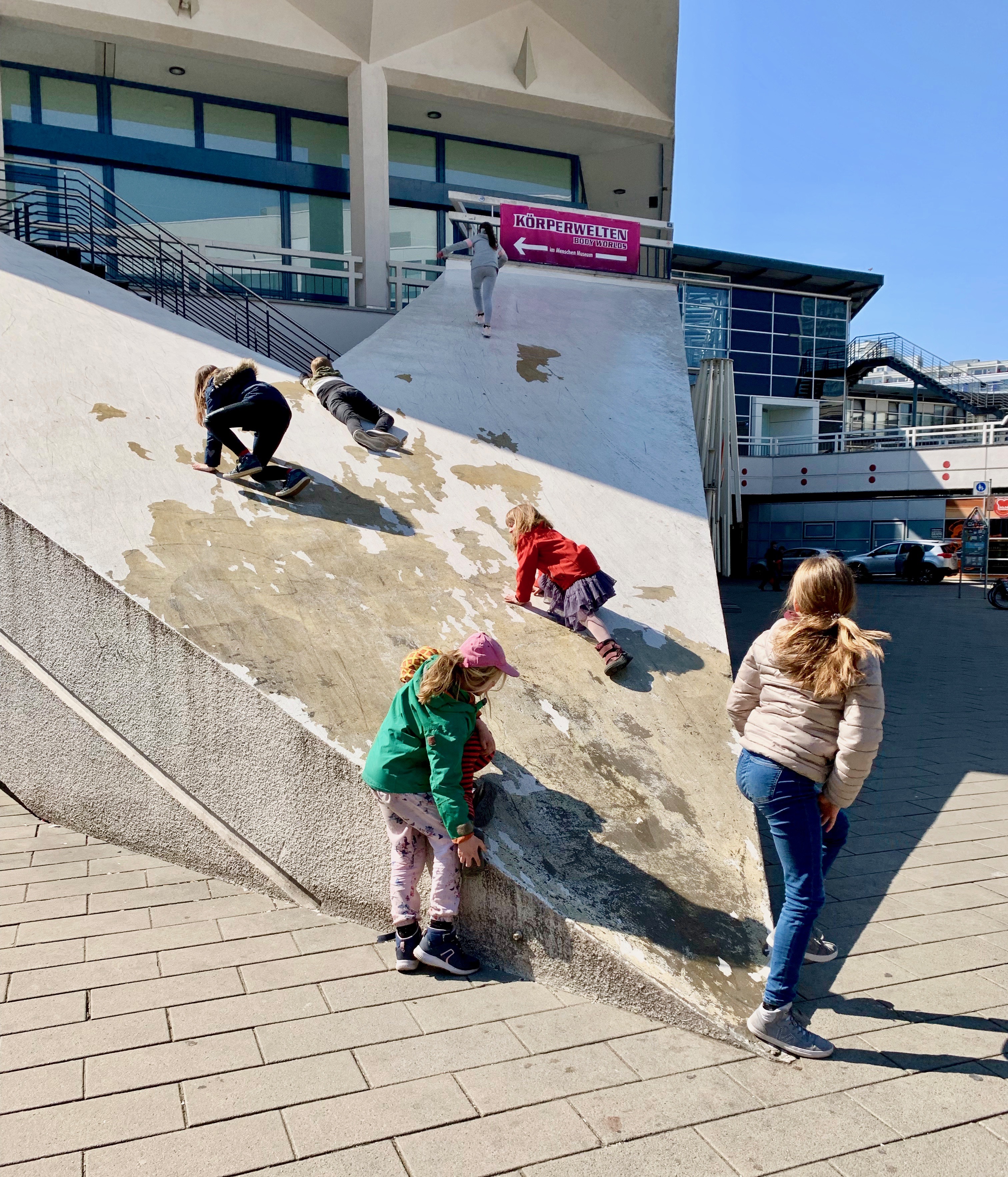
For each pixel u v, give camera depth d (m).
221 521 5.21
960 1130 2.42
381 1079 2.61
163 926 3.58
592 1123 2.43
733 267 31.83
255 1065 2.66
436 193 16.47
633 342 10.04
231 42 13.05
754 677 2.99
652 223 12.70
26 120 13.36
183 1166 2.23
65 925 3.56
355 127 14.01
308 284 15.35
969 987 3.20
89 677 4.36
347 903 3.66
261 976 3.20
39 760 4.65
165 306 11.12
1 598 4.65
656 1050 2.80
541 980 3.24
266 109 15.00
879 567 27.42
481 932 3.38
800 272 32.59
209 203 14.70
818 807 2.84
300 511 5.57
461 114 15.77
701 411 9.88
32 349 6.60
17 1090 2.51
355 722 3.74
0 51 13.02
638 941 3.12
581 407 8.10
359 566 5.09
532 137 16.81
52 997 3.02
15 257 8.38
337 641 4.30
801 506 30.62
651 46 15.45
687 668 4.86
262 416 5.52
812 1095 2.58
